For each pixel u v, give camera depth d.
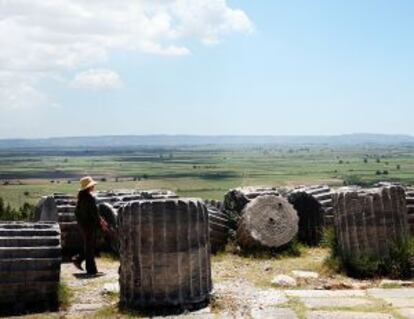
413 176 155.88
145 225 10.88
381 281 12.83
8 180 170.75
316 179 151.00
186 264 10.92
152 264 10.85
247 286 12.66
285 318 10.05
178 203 10.95
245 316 10.27
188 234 10.96
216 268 15.10
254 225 17.19
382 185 16.17
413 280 12.85
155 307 10.78
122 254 11.15
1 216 34.28
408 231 14.05
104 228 14.86
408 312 10.18
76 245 17.50
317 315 10.16
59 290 11.66
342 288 12.26
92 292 12.56
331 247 15.03
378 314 10.12
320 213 18.27
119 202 17.67
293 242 17.41
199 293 11.04
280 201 17.48
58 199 17.78
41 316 10.79
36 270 11.55
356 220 13.66
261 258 16.62
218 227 17.64
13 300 11.44
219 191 130.12
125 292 11.08
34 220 20.05
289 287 12.52
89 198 14.73
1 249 11.48
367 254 13.55
